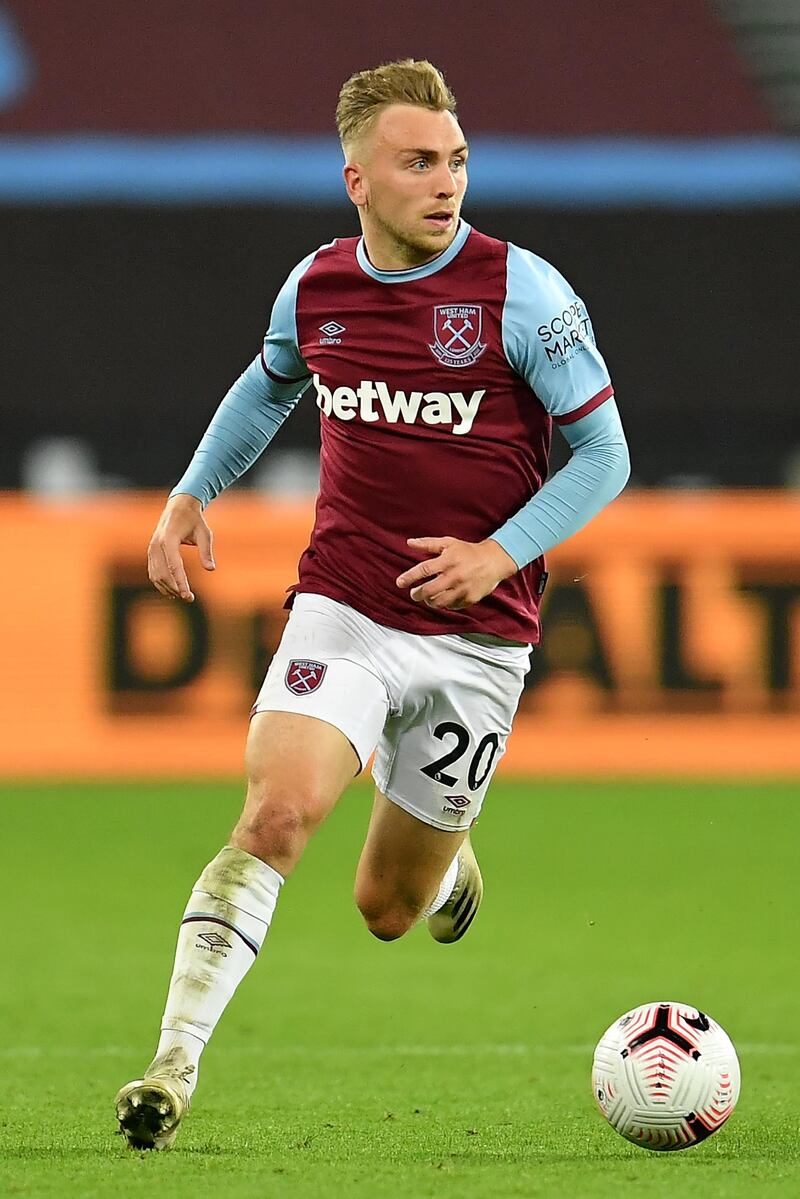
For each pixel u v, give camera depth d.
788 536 54.31
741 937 34.16
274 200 63.31
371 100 16.94
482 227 63.84
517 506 17.86
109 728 54.62
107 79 66.00
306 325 17.91
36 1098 19.64
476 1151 16.11
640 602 54.47
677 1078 15.62
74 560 54.47
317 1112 18.73
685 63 67.38
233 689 54.66
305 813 16.33
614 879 40.41
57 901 37.75
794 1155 15.95
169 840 45.22
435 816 18.83
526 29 67.94
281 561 54.34
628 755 54.78
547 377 17.12
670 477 63.03
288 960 32.12
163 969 30.92
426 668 17.72
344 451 17.80
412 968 31.34
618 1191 13.98
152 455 62.75
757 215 63.56
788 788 53.31
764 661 54.47
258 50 67.12
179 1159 15.25
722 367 63.12
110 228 62.91
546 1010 27.36
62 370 62.47
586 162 64.56
